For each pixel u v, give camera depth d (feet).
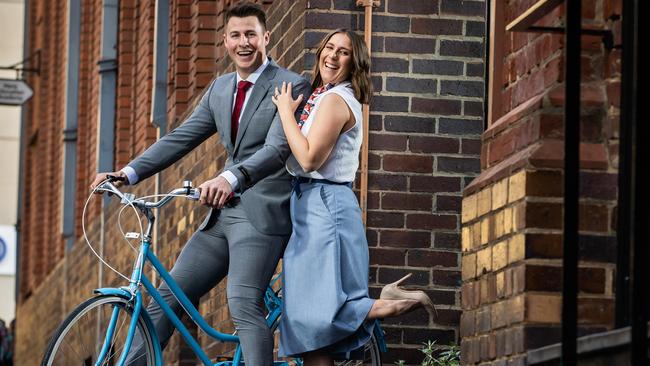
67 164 70.54
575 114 16.89
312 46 27.48
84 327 20.47
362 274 20.48
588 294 18.07
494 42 21.11
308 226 20.45
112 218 53.31
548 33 18.99
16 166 142.82
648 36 16.47
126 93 55.98
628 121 18.08
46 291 80.23
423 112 28.02
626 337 16.29
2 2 136.77
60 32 80.38
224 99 22.00
